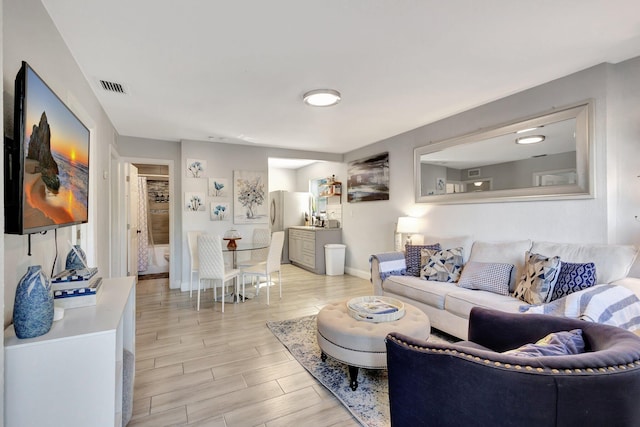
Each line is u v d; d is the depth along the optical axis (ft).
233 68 8.00
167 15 5.80
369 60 7.66
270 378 7.27
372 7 5.64
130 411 5.62
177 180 16.19
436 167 12.95
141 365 7.87
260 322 11.00
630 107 7.80
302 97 10.04
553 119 8.93
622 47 7.23
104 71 8.05
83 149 6.24
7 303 3.99
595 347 3.67
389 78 8.71
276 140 16.16
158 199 20.97
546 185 9.16
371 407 6.13
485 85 9.29
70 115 5.41
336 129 14.10
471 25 6.26
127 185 15.98
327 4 5.54
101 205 10.08
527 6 5.68
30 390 3.52
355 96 10.03
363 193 17.98
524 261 9.09
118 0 5.35
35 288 3.66
